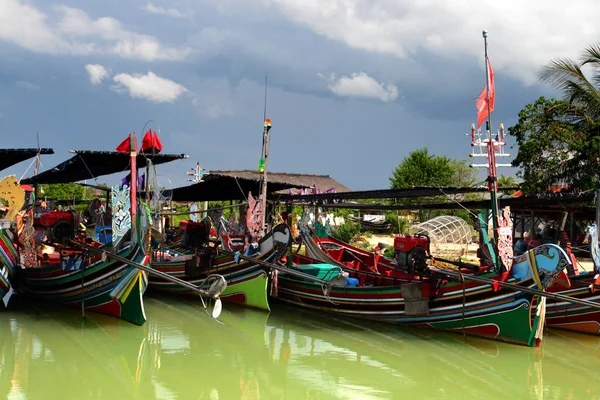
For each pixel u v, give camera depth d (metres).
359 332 12.41
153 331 12.30
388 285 13.59
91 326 12.41
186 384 9.27
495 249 11.05
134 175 11.91
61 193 34.62
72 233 13.00
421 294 11.94
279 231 13.37
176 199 23.33
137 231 11.63
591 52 17.72
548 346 11.46
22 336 11.61
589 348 11.34
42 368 9.88
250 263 14.08
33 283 13.98
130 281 11.79
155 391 8.96
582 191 17.14
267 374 9.80
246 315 13.85
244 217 19.16
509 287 10.48
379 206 18.12
